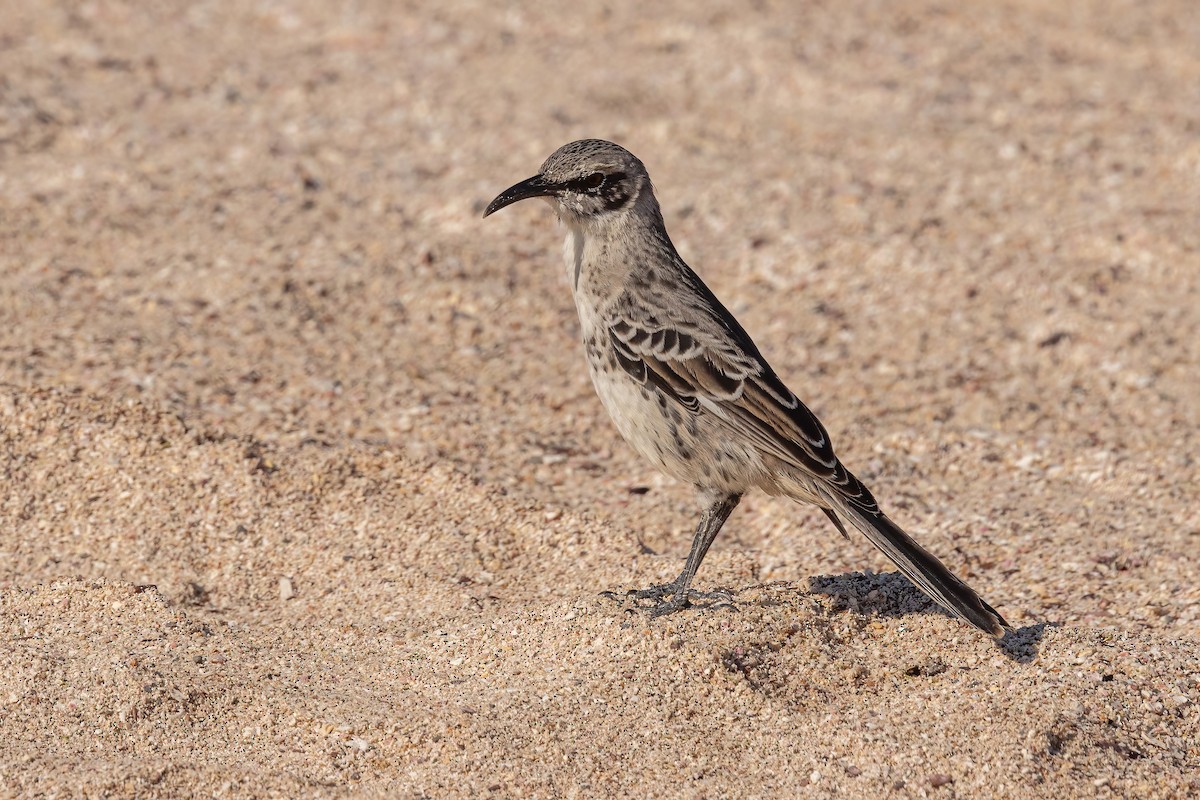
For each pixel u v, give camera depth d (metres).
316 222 20.25
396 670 11.63
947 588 11.05
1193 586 13.06
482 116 24.17
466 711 10.86
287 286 18.45
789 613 11.88
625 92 25.58
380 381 16.84
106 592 12.46
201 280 18.45
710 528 12.33
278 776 10.16
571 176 12.26
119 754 10.41
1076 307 19.06
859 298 19.50
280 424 15.51
